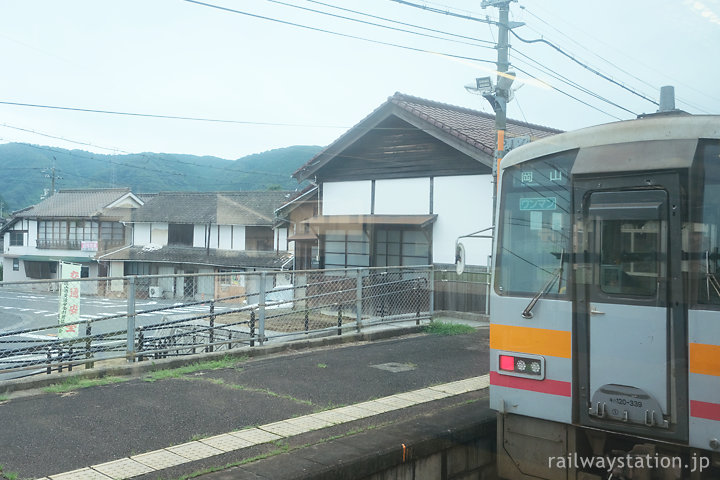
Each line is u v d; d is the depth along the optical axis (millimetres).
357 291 9484
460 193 12758
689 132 3746
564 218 4223
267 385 6191
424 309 10727
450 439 4797
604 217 4008
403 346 8727
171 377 6414
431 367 7320
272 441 4426
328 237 15477
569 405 4082
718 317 3518
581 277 4074
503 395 4461
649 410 3725
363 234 14602
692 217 3674
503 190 4648
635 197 3885
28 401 5312
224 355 7445
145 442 4324
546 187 4355
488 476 5176
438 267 13000
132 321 6871
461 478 4930
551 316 4203
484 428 5121
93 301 8398
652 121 3896
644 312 3783
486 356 8031
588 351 4012
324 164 15039
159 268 19734
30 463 3826
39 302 7020
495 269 4594
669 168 3736
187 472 3752
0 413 4910
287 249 20562
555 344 4176
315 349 8414
